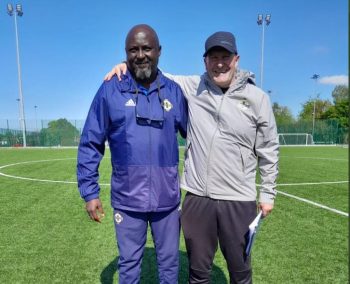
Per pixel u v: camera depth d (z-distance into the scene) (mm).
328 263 3818
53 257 3994
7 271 3631
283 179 10133
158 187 2404
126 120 2332
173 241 2537
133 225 2451
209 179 2439
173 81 2541
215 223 2518
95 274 3562
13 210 6180
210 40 2322
